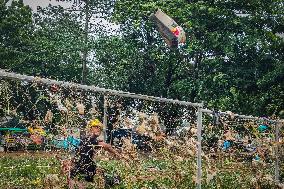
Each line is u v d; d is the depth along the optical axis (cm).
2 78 447
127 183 696
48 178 562
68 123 539
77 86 521
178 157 756
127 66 3494
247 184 960
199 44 3050
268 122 1070
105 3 4028
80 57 4028
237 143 979
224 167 927
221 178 935
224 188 915
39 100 495
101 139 609
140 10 3253
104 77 3700
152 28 3338
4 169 619
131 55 3469
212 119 876
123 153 654
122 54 3484
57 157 558
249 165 999
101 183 639
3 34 4828
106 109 604
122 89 3591
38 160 621
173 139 762
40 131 514
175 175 764
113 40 3588
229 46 3016
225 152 955
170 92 3284
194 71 3250
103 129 608
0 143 502
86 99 573
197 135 770
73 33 4147
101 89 561
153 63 3475
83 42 3903
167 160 761
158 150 747
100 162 700
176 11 3070
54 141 538
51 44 4166
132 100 672
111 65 3650
